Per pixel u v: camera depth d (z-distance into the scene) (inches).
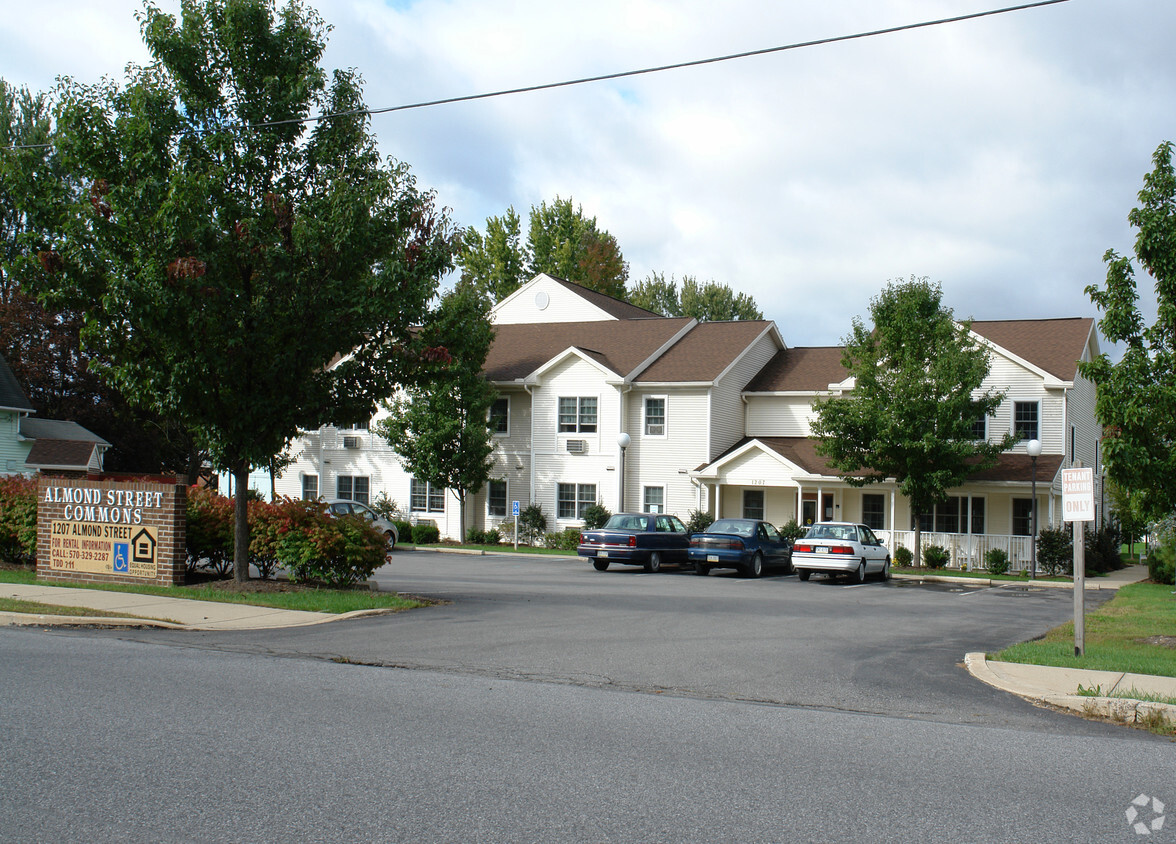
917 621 662.5
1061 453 1290.6
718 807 235.1
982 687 411.8
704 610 684.1
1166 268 522.3
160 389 613.0
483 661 444.8
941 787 258.1
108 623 518.6
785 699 379.2
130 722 304.8
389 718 320.8
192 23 627.8
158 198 584.4
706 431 1427.2
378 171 666.2
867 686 409.4
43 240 619.2
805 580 1047.0
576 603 702.5
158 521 679.7
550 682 399.2
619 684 400.2
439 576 930.1
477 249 2817.4
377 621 569.0
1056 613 746.8
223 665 411.8
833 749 297.3
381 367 666.8
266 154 649.0
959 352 1154.7
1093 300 545.0
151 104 609.3
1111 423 537.6
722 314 2965.1
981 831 223.3
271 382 634.2
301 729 301.9
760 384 1539.1
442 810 226.8
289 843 203.5
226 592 639.1
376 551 719.7
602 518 1424.7
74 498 708.0
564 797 239.3
